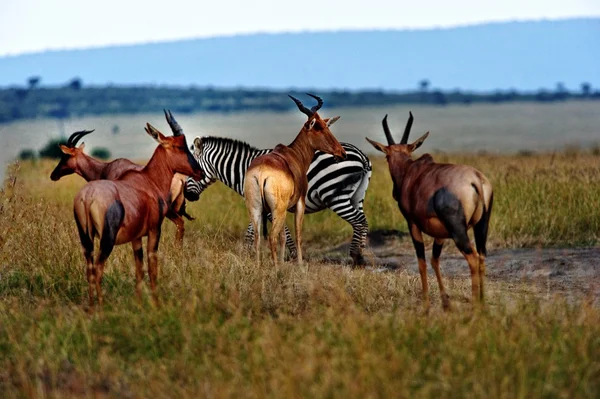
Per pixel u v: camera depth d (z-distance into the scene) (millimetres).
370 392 16797
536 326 21062
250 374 18344
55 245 28703
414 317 21781
